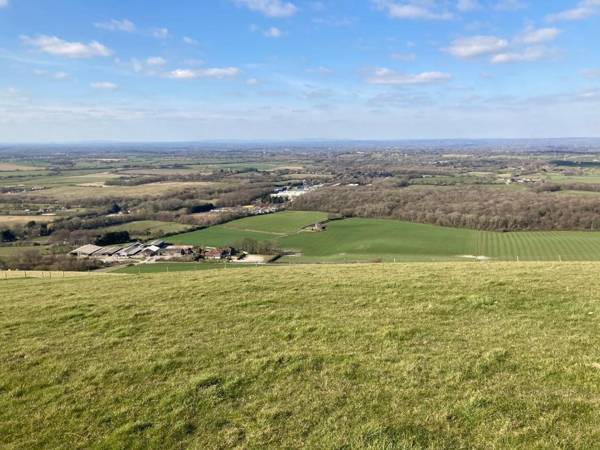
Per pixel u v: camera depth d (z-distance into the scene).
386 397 11.98
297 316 18.48
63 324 18.77
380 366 13.67
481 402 11.45
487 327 16.48
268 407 11.80
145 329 17.78
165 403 12.16
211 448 10.31
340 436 10.44
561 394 11.62
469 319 17.42
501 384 12.27
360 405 11.66
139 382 13.41
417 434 10.38
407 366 13.53
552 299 19.22
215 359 14.68
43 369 14.48
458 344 15.03
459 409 11.24
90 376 13.89
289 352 14.87
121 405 12.22
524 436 10.10
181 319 18.77
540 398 11.52
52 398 12.72
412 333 16.19
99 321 18.91
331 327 17.03
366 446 10.05
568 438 9.91
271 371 13.66
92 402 12.45
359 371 13.43
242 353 15.05
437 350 14.59
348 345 15.34
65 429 11.28
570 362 13.26
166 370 14.06
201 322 18.30
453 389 12.17
